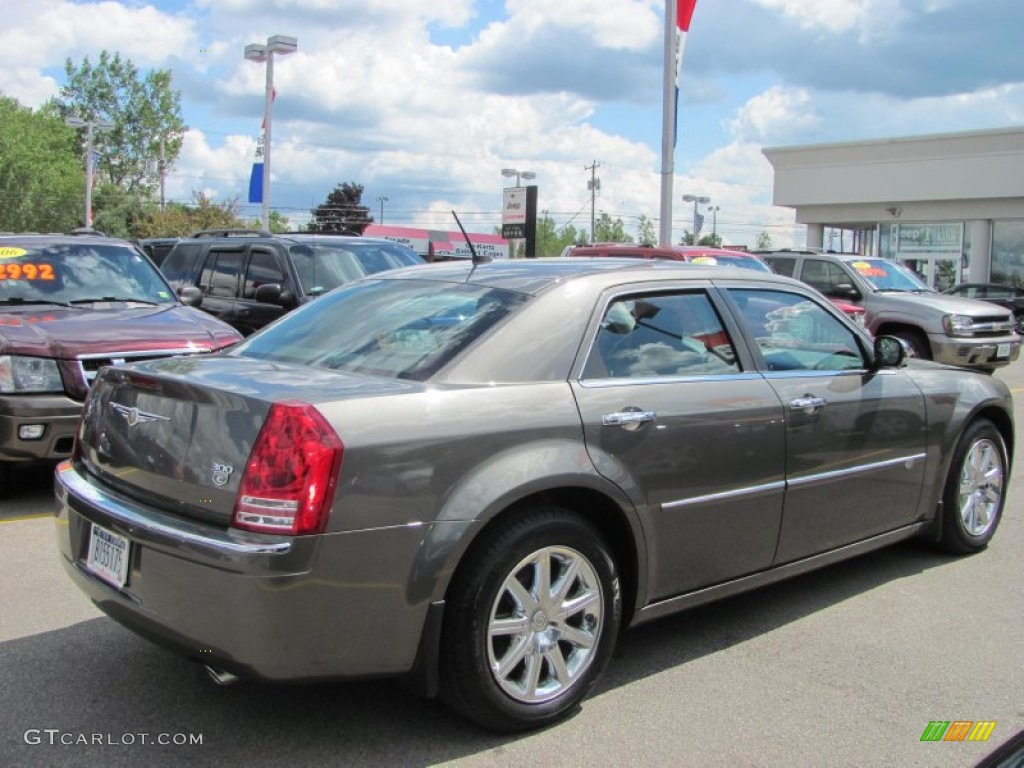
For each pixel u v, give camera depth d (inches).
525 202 877.2
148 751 128.8
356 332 154.7
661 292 162.9
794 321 183.2
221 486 120.0
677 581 154.8
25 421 240.8
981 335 545.6
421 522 122.3
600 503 143.2
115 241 337.1
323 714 140.2
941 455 209.3
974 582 205.9
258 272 404.2
